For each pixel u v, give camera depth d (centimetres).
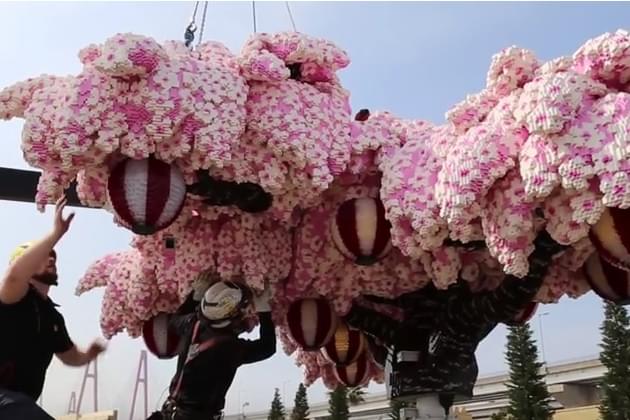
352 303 534
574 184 339
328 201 485
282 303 534
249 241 478
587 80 356
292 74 443
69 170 377
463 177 369
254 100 409
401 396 505
